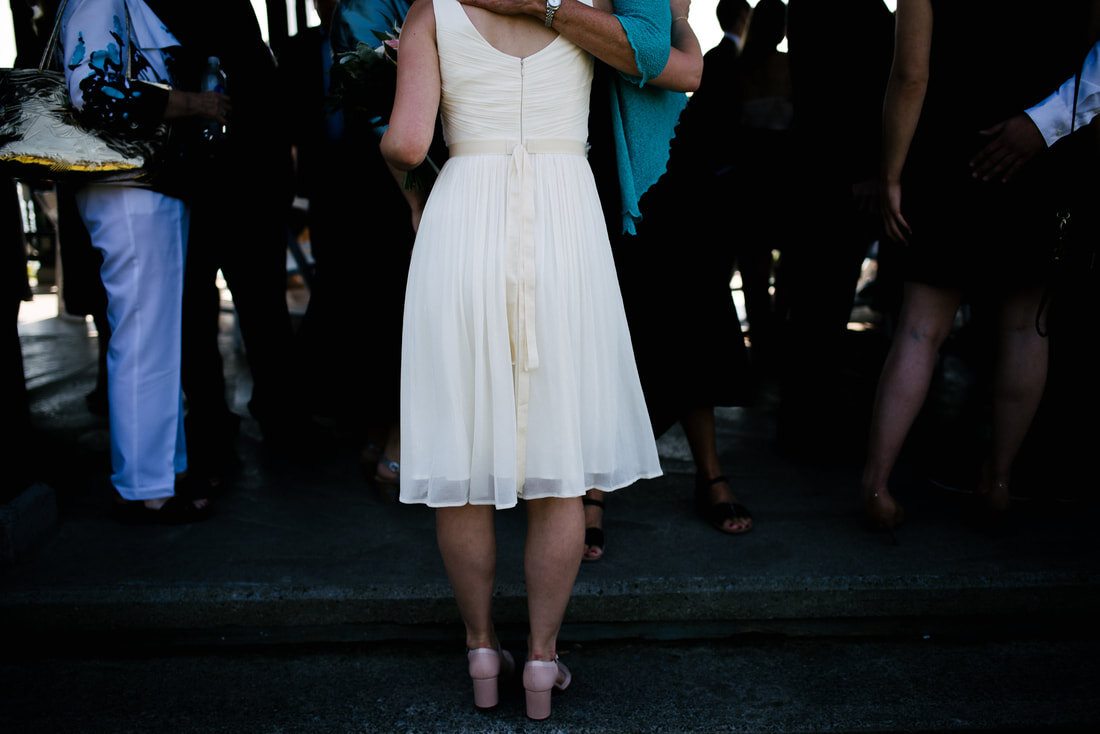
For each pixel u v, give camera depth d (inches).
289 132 114.0
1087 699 75.6
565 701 75.0
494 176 64.0
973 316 190.5
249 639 84.2
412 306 65.7
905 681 78.4
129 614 83.0
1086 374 105.4
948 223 87.7
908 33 81.8
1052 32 82.2
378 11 88.6
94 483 112.5
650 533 98.3
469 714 73.0
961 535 97.2
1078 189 84.0
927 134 88.2
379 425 111.3
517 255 62.8
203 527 99.0
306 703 74.6
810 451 123.3
